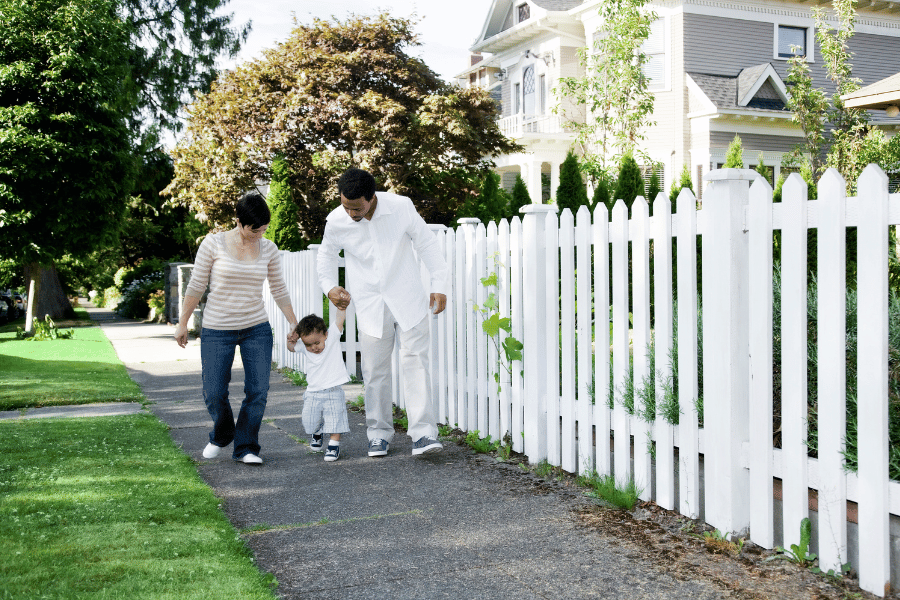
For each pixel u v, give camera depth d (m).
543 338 4.39
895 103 10.23
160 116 28.66
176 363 10.91
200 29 29.36
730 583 2.71
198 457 4.89
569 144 21.58
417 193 19.91
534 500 3.79
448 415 5.65
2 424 5.70
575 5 22.59
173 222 29.83
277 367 10.00
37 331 16.08
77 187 14.59
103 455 4.55
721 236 3.07
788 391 2.86
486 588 2.71
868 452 2.55
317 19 18.77
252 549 3.13
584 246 4.00
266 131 18.27
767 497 2.96
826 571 2.74
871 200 2.51
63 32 14.43
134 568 2.64
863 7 20.69
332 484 4.17
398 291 4.63
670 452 3.48
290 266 9.66
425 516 3.56
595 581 2.77
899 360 2.98
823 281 2.68
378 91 18.41
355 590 2.70
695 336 3.28
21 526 3.07
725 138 18.42
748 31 19.52
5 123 13.77
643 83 15.46
